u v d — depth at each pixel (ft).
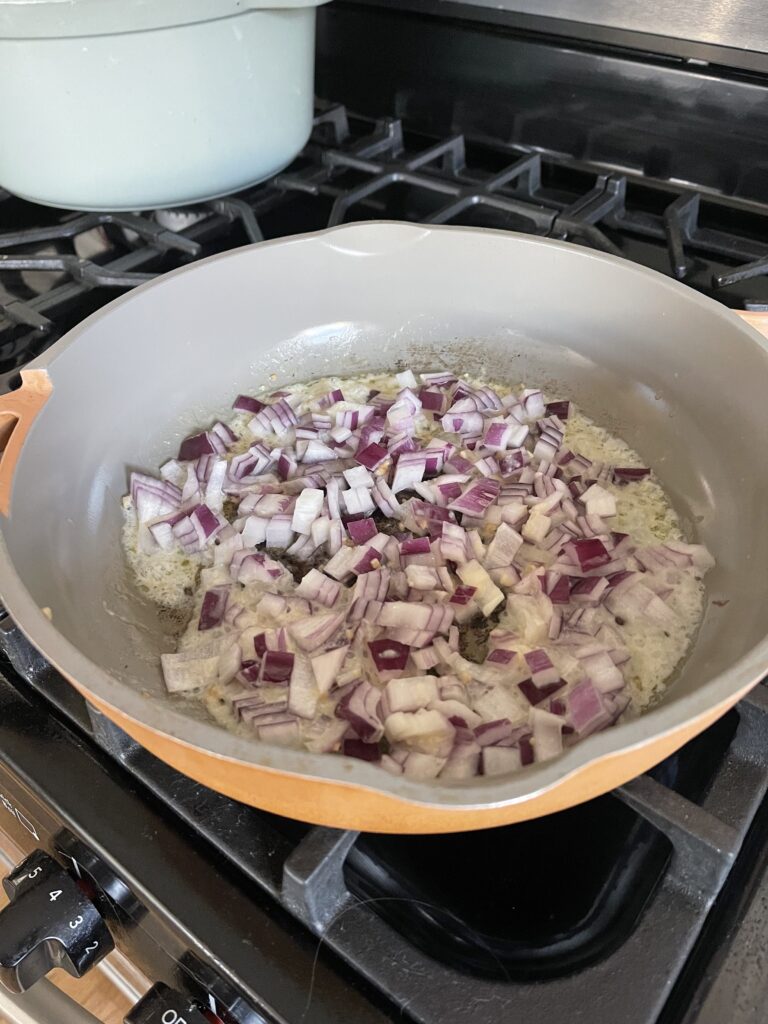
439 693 1.74
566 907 1.38
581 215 2.81
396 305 2.56
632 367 2.34
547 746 1.61
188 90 2.60
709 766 1.53
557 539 2.16
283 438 2.52
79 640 1.81
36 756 1.62
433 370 2.65
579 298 2.35
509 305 2.47
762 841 1.44
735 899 1.37
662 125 2.92
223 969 1.35
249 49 2.63
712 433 2.15
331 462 2.48
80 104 2.55
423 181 3.04
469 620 2.01
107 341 2.16
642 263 2.74
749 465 2.01
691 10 2.69
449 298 2.52
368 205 3.16
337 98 3.63
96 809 1.54
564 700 1.74
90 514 2.11
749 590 1.82
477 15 3.11
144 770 1.56
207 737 1.19
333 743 1.67
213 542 2.23
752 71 2.69
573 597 1.99
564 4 2.91
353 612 1.98
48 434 1.96
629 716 1.74
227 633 1.99
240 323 2.47
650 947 1.30
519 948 1.33
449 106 3.35
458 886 1.42
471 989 1.27
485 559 2.13
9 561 1.48
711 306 2.08
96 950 1.65
